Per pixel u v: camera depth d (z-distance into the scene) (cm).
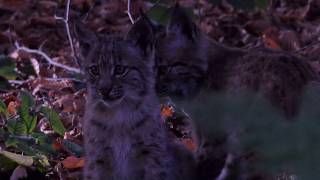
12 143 784
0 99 942
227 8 1401
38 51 1171
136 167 708
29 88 1077
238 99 419
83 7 1459
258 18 1359
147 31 732
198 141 745
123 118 703
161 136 716
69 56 1196
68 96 1014
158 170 705
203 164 730
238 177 677
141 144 705
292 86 685
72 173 795
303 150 379
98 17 1420
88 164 717
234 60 757
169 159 716
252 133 397
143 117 706
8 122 812
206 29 1294
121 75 713
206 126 477
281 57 726
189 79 779
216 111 438
